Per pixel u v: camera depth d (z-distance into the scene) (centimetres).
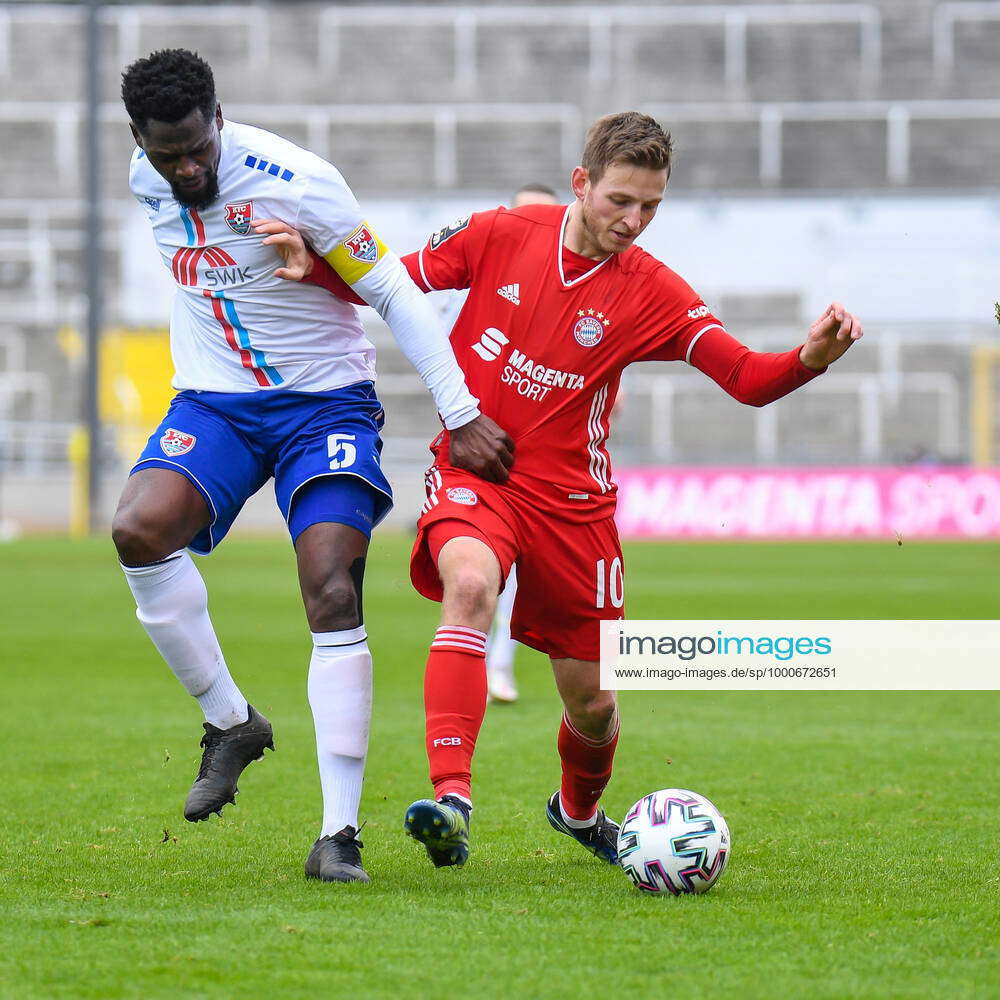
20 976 980
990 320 9188
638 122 1334
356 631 1367
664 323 1409
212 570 5975
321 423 1416
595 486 1393
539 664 3353
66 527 8938
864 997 941
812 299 9288
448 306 2177
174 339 1476
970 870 1363
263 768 2022
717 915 1163
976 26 10544
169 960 1018
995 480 7844
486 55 10694
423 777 1955
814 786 1870
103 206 10206
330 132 10550
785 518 7944
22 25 10725
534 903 1204
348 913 1160
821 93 10450
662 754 2139
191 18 10825
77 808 1722
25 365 9631
